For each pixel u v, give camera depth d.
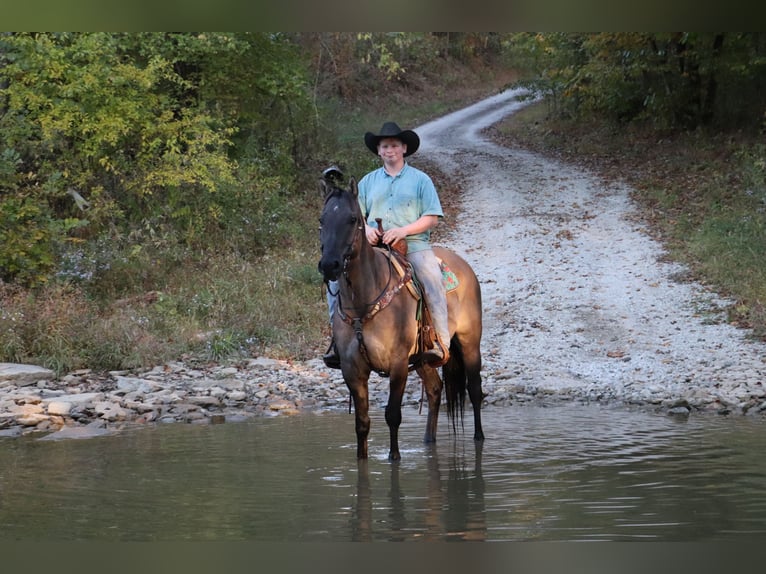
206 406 10.34
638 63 29.17
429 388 8.37
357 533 5.20
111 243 15.94
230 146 21.39
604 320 14.15
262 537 5.14
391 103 47.81
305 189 22.62
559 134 35.09
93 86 16.55
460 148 33.84
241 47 20.03
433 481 6.56
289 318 14.18
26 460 7.47
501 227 20.52
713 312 14.19
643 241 18.64
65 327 12.24
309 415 9.95
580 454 7.55
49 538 5.14
